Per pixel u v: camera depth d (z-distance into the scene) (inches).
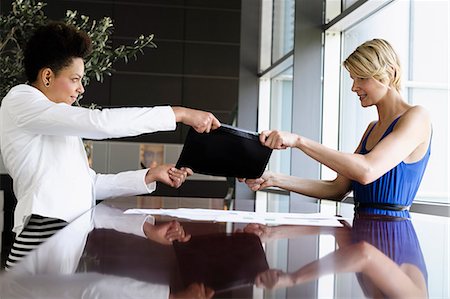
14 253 34.6
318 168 162.6
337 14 162.4
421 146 80.9
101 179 77.4
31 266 26.6
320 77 163.3
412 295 22.6
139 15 294.8
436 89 121.4
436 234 48.2
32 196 64.4
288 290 22.9
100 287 22.2
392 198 81.8
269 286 23.7
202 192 289.6
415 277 27.0
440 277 27.2
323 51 165.5
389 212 76.2
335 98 165.6
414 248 38.4
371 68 82.0
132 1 294.2
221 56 299.9
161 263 28.9
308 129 162.7
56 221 64.2
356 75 84.1
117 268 26.9
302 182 90.3
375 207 82.7
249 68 243.8
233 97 300.2
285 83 221.6
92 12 291.7
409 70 132.5
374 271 28.3
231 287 23.2
